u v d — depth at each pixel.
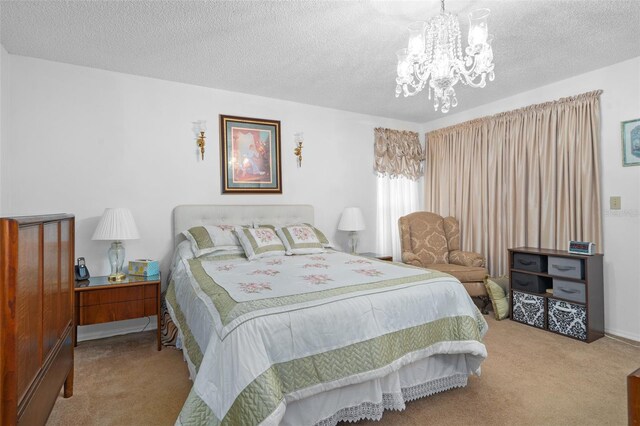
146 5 2.13
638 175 2.92
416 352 1.92
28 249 1.28
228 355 1.45
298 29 2.44
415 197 5.00
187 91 3.50
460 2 2.12
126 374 2.36
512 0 2.10
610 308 3.06
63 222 1.88
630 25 2.40
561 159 3.39
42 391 1.42
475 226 4.23
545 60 2.97
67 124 2.98
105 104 3.13
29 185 2.84
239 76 3.30
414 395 1.98
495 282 3.63
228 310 1.64
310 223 4.08
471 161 4.29
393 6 2.16
